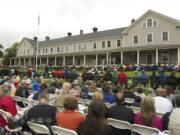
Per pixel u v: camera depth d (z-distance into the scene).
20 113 7.50
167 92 10.19
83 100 10.02
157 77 21.12
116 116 6.11
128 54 45.94
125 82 22.55
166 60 41.00
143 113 5.56
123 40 47.81
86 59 53.22
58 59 59.94
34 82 15.27
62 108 7.65
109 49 48.06
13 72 30.58
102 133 3.95
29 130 6.39
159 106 7.37
